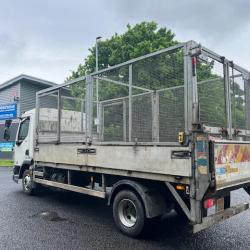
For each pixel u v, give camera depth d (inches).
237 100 206.5
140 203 187.5
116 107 213.2
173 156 167.6
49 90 290.8
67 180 270.4
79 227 212.4
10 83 886.4
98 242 182.9
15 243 179.3
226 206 182.5
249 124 219.5
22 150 338.3
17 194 332.2
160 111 181.0
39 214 246.8
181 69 169.6
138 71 197.8
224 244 181.3
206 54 171.9
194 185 157.9
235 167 176.9
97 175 238.1
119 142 203.2
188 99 162.7
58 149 269.4
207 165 156.2
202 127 159.6
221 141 164.2
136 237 189.9
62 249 170.7
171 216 240.1
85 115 239.1
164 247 175.9
